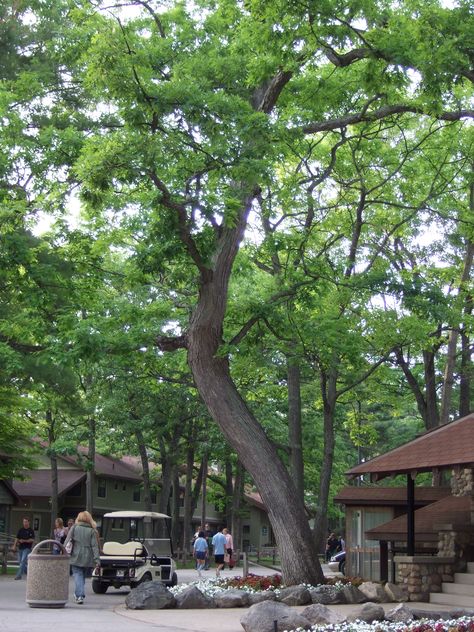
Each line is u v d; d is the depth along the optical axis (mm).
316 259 23734
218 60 18531
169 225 17672
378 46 15625
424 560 19734
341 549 46469
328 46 16031
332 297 24453
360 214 26156
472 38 13930
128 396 47875
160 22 19953
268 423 48188
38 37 25312
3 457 38000
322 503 26375
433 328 26250
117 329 22047
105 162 16391
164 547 25297
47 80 24078
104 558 23422
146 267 18297
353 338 23453
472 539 20578
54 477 50156
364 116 20766
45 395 32031
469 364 36219
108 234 22703
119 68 16219
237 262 25484
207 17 20438
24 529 29359
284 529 19953
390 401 37125
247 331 22406
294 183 24031
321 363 23906
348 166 27109
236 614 16125
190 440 54969
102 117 23719
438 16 14031
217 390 20375
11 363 23250
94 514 66938
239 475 60969
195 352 20422
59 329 20953
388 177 26266
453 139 27328
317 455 58250
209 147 16875
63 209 19141
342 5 15531
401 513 26844
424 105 17000
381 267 26531
